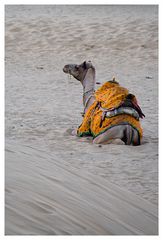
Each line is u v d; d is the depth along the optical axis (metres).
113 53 84.25
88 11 111.19
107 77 69.81
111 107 33.16
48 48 86.94
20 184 18.61
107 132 33.09
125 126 32.97
